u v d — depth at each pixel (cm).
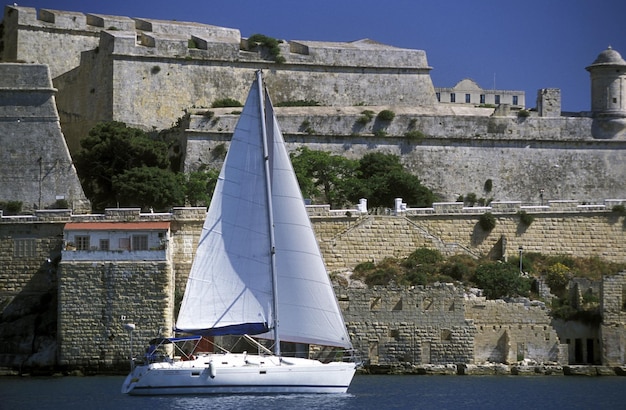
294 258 11500
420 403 10981
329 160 16550
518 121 17875
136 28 19525
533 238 15300
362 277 14262
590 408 10850
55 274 14062
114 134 16550
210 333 11388
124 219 14188
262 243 11469
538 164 17862
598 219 15488
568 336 13762
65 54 19062
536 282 14400
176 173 16625
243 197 11512
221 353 11888
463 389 11906
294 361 11256
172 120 18125
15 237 14150
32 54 18825
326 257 14612
